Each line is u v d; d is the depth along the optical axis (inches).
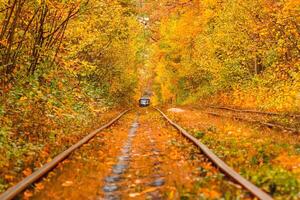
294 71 898.7
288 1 795.4
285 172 313.3
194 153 456.4
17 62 642.2
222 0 1389.0
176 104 2486.5
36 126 558.9
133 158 462.6
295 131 625.6
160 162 425.4
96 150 508.1
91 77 1384.1
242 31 1146.0
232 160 389.4
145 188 315.9
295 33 858.1
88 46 1077.8
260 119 875.4
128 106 2351.1
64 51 843.4
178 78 2488.9
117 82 1688.0
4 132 447.5
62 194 302.5
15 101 583.2
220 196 270.8
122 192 308.2
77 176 360.2
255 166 358.9
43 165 378.9
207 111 1395.2
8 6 530.9
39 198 291.1
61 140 554.3
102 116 1096.8
